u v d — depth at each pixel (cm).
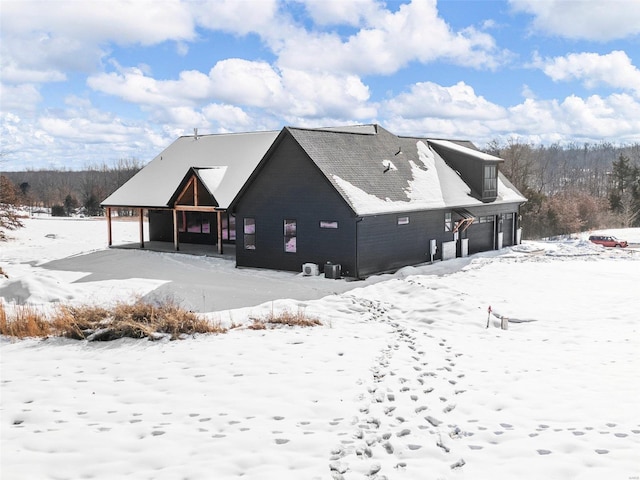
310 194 2333
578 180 14088
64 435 669
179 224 3425
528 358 1052
